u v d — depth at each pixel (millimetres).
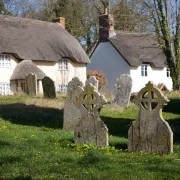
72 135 13992
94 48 48688
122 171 8438
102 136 12016
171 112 22250
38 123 17734
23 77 38250
